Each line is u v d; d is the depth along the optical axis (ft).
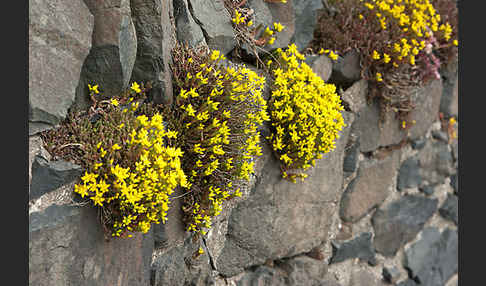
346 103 5.66
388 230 6.42
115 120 4.33
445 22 6.47
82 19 4.18
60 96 4.11
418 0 6.07
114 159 4.25
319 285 5.69
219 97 4.70
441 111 6.97
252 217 5.20
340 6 5.69
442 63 6.70
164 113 4.60
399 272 6.59
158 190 4.28
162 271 4.69
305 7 5.49
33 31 3.99
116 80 4.33
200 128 4.61
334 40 5.57
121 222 4.29
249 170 4.83
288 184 5.33
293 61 5.12
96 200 4.15
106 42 4.24
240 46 5.08
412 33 5.81
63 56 4.11
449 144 7.17
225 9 4.99
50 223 4.05
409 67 5.91
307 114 5.04
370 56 5.69
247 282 5.30
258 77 4.88
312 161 5.23
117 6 4.24
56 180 4.08
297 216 5.46
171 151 4.30
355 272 6.12
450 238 7.45
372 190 6.15
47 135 4.14
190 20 4.73
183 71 4.67
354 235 6.07
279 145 5.02
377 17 5.73
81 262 4.20
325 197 5.61
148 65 4.49
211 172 4.70
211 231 4.99
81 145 4.18
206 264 4.97
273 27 5.25
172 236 4.72
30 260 3.99
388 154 6.28
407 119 6.25
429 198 6.97
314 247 5.72
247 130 4.79
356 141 5.81
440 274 7.22
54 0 4.07
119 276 4.40
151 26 4.44
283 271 5.55
